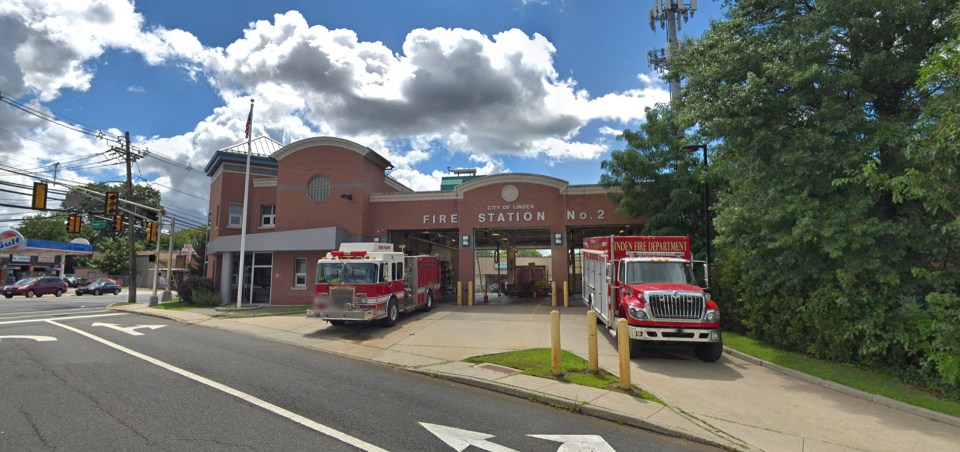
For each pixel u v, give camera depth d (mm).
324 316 14938
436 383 8906
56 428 5949
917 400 7785
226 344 12828
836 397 8273
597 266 15281
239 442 5578
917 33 9883
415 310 20469
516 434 6148
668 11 28047
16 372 9016
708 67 12125
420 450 5488
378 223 25156
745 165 12195
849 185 10016
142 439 5613
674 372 10023
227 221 28562
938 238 9047
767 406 7691
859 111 10125
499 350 11734
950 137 7441
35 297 37969
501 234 31141
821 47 10164
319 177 25406
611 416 6918
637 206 19688
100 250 69125
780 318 11891
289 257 24531
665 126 19188
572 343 12984
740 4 12156
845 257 9773
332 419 6523
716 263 16016
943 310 8195
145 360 10305
